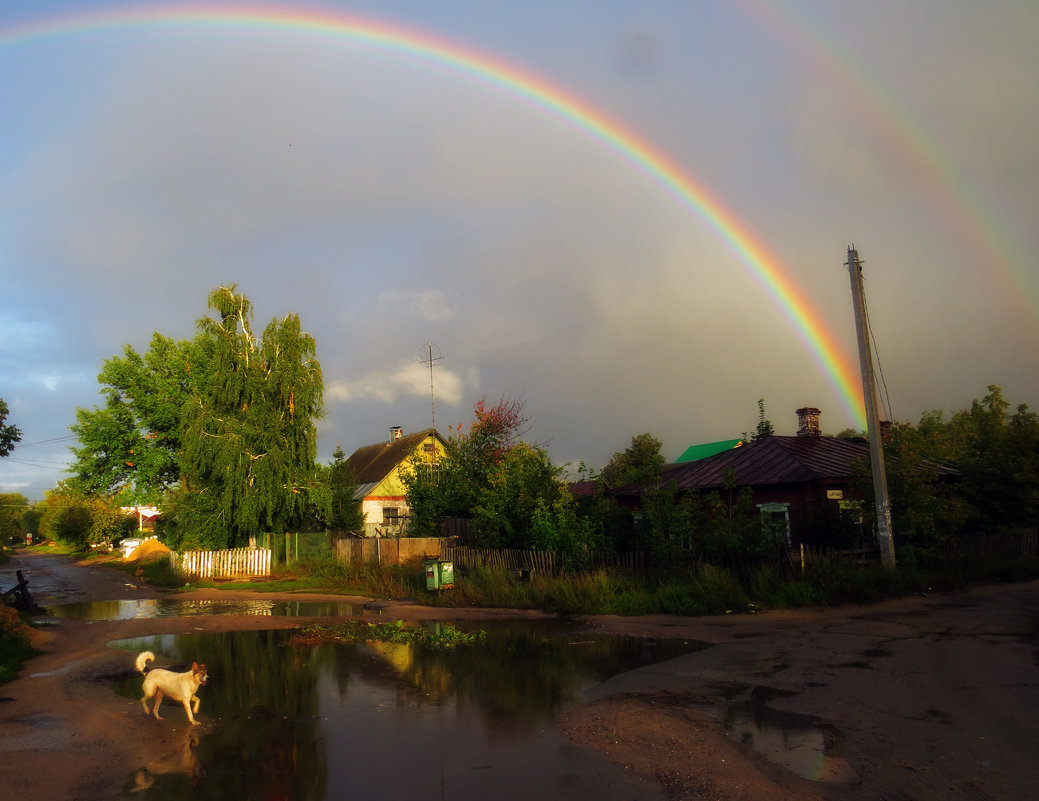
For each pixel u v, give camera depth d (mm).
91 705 9016
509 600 17781
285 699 9078
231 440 30016
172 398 43219
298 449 31609
